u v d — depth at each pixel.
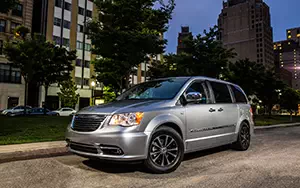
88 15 43.47
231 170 4.42
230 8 142.75
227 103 5.93
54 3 39.06
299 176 4.05
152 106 4.21
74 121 4.31
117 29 12.52
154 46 12.79
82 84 41.34
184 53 16.42
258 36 129.50
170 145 4.32
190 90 5.04
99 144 3.76
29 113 25.91
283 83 28.84
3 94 32.06
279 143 7.98
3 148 6.19
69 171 4.37
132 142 3.73
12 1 12.07
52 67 21.72
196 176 4.04
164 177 3.97
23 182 3.78
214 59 15.54
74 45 41.00
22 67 19.00
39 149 6.19
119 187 3.49
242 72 20.86
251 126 6.77
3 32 32.69
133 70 15.20
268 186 3.56
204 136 5.00
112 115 3.86
